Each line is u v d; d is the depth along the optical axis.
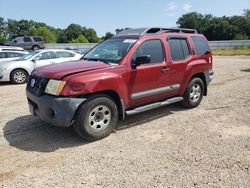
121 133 5.63
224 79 12.16
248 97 8.45
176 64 6.57
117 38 6.46
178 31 7.07
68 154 4.72
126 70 5.57
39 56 12.87
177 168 4.17
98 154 4.70
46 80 5.16
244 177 3.88
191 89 7.12
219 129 5.73
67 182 3.86
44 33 75.62
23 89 10.83
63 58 13.31
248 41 43.78
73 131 5.75
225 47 44.78
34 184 3.83
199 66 7.21
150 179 3.89
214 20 98.50
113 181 3.85
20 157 4.65
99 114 5.26
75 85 4.91
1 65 12.21
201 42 7.56
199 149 4.80
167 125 6.05
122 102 5.55
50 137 5.48
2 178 4.00
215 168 4.14
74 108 4.92
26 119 6.60
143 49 5.96
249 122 6.11
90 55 6.40
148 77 5.95
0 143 5.21
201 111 7.06
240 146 4.88
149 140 5.25
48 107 4.99
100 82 5.13
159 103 6.31
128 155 4.63
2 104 8.19
